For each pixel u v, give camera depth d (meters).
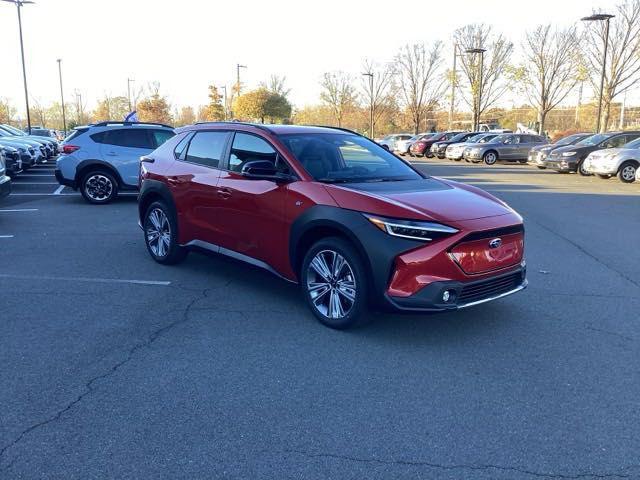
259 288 6.09
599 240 8.88
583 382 4.00
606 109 31.44
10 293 5.86
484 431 3.36
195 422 3.41
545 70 37.03
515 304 5.66
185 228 6.43
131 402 3.64
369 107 55.34
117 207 11.99
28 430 3.31
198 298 5.73
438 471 2.99
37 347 4.47
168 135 12.86
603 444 3.24
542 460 3.09
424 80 48.66
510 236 4.73
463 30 43.16
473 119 43.66
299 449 3.16
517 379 4.03
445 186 5.39
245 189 5.52
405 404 3.66
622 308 5.57
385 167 5.73
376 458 3.09
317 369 4.14
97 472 2.94
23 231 9.23
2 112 69.88
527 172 23.44
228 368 4.14
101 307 5.44
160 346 4.52
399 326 5.01
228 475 2.93
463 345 4.61
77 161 12.13
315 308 5.02
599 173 19.09
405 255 4.35
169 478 2.90
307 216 4.89
